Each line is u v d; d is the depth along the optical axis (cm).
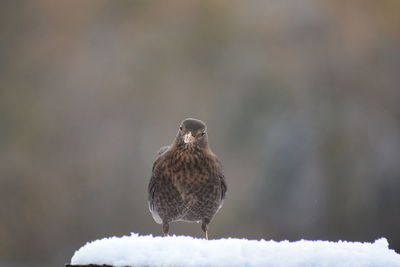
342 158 1898
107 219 1855
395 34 2033
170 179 629
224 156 1891
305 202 1850
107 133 1972
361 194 1878
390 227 1864
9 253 1847
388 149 1948
